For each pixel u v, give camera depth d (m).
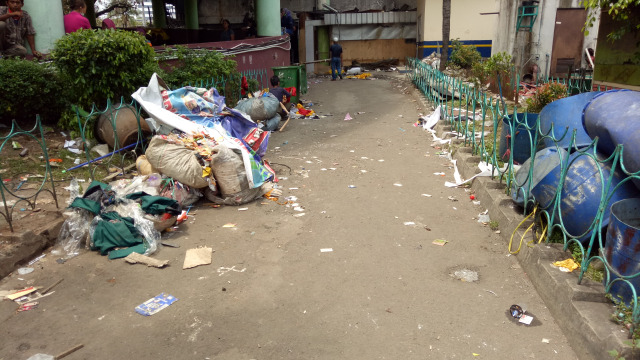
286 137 9.87
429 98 12.91
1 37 8.04
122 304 3.82
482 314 3.65
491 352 3.21
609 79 9.63
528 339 3.35
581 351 3.14
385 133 10.13
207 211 5.79
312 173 7.30
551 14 16.05
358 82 19.81
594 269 3.79
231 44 13.08
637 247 3.16
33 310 3.73
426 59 20.08
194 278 4.21
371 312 3.69
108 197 4.99
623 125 4.07
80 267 4.39
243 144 6.56
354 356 3.19
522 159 6.76
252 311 3.72
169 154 5.71
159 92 7.21
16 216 5.07
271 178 6.75
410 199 6.17
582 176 4.24
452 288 4.02
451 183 6.71
